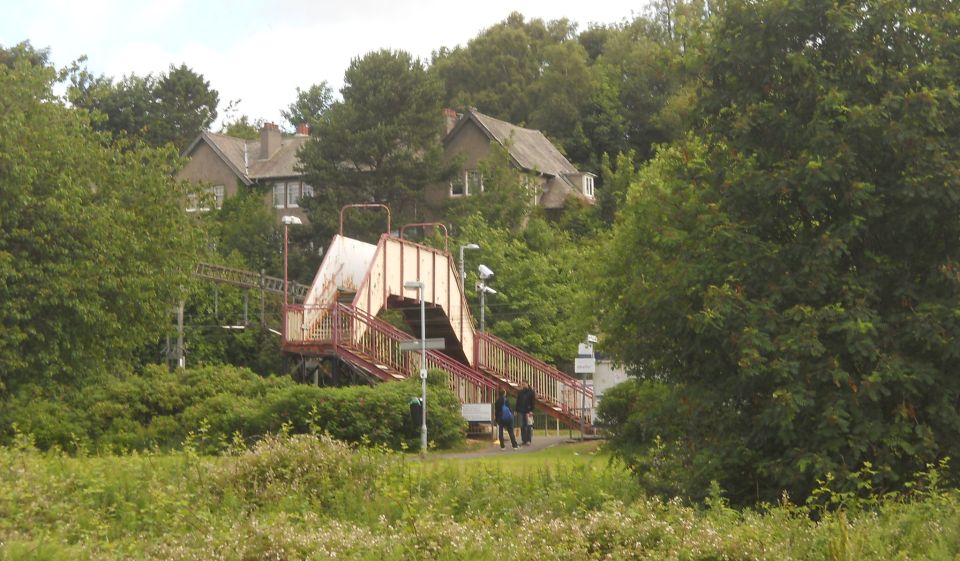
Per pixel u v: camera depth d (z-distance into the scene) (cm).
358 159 8494
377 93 8625
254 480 1909
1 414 3547
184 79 11081
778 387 1897
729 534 1367
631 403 3631
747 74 2078
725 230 1970
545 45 12781
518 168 8775
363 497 1852
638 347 2145
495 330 6456
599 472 2178
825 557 1305
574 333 5128
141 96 10581
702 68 2117
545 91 11444
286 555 1350
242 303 6650
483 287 5731
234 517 1702
